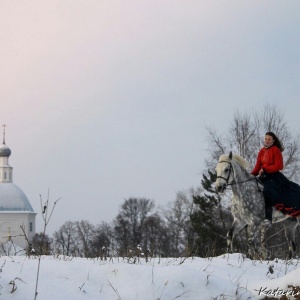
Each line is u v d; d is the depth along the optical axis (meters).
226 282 7.94
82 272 7.92
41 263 8.30
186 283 7.69
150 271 7.88
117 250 11.48
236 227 14.35
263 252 13.84
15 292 7.20
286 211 13.64
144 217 73.38
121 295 7.45
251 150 35.59
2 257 9.07
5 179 106.12
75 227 60.03
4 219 101.62
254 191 14.01
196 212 36.03
